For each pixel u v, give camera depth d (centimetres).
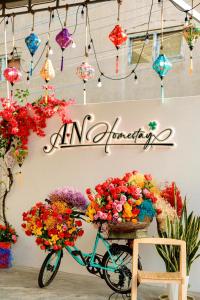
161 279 455
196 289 580
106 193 534
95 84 1049
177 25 952
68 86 1074
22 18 1122
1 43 1151
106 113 665
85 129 680
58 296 552
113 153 655
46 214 554
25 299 538
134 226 535
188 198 598
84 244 660
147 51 995
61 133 700
